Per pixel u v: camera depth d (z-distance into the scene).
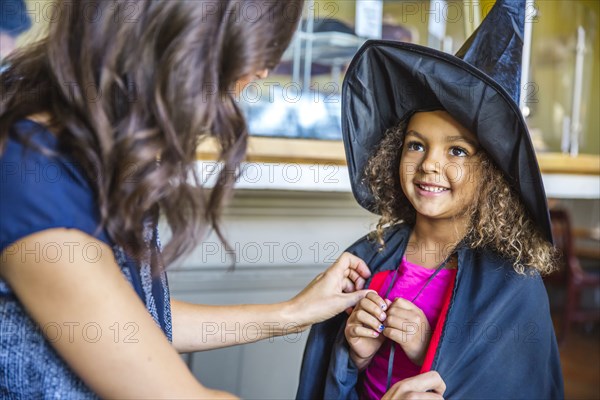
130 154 0.55
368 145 0.95
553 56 2.76
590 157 1.85
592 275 3.04
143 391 0.58
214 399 0.61
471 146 0.82
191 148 0.58
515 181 0.80
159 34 0.54
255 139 1.35
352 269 0.91
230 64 0.57
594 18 2.86
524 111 1.17
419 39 1.88
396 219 0.95
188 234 0.62
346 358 0.87
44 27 0.67
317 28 1.59
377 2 1.64
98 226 0.56
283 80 1.56
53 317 0.55
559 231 3.01
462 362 0.78
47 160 0.55
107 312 0.56
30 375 0.60
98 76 0.55
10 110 0.58
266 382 1.62
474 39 0.83
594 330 3.29
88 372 0.57
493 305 0.79
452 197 0.83
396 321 0.80
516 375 0.80
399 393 0.70
